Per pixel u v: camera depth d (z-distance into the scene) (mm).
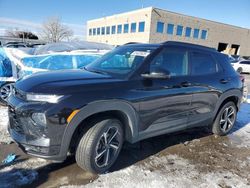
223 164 3611
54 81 2875
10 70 5816
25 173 2990
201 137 4625
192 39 41969
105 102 2814
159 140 4301
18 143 2803
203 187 2979
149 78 3230
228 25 46656
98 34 52156
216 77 4285
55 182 2854
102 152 2979
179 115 3738
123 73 3244
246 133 5051
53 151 2635
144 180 3021
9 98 3057
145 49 3611
